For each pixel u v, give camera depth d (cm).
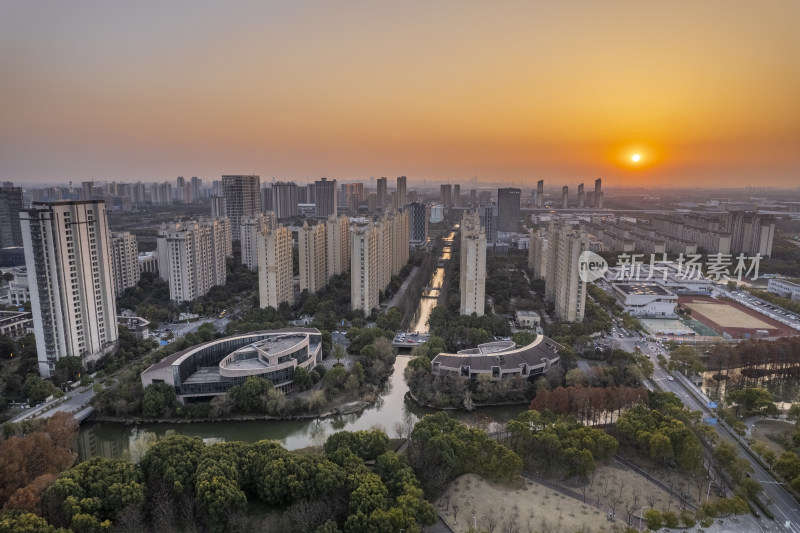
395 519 16825
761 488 19500
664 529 18075
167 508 17862
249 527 17812
